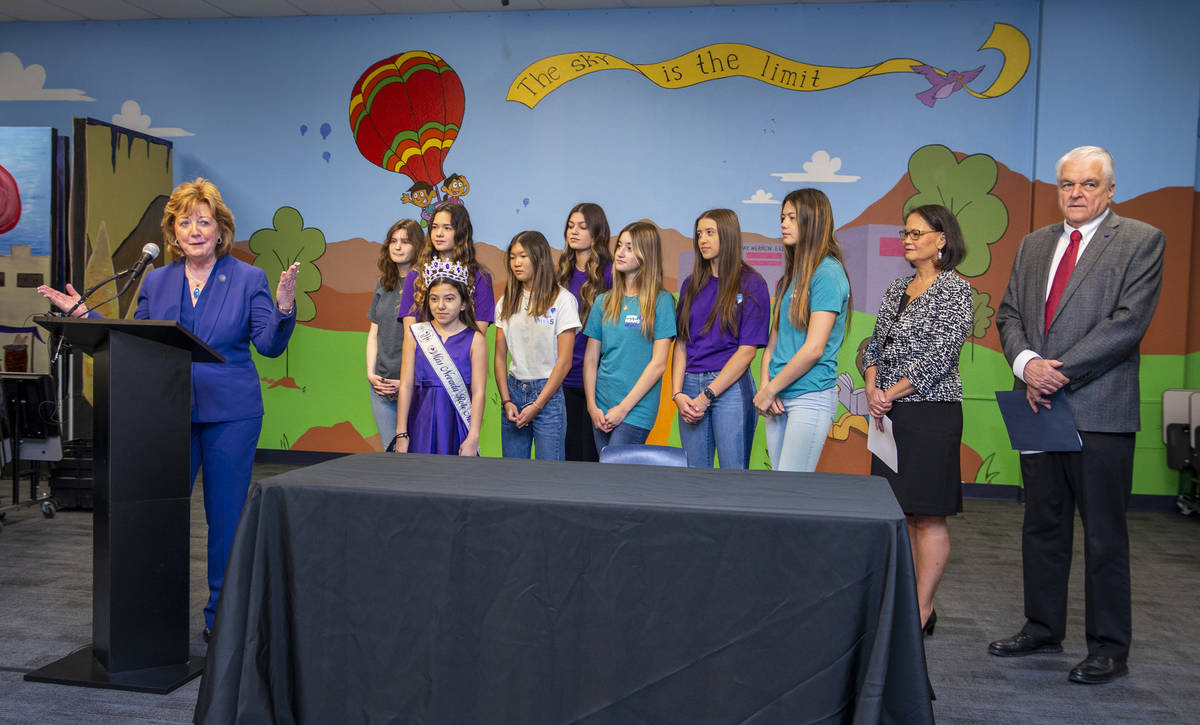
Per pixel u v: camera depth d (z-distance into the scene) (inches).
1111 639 108.9
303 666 70.3
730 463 128.6
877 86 225.5
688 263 234.5
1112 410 105.7
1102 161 106.0
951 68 222.5
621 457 103.2
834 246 119.0
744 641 63.7
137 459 100.5
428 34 240.8
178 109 249.9
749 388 130.6
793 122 228.8
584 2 229.6
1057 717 98.7
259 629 70.3
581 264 154.9
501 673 67.0
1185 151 209.8
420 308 132.7
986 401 225.3
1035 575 117.0
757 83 229.8
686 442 131.9
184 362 103.7
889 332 117.8
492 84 239.1
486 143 240.2
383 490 69.0
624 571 65.0
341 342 247.0
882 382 116.6
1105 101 212.7
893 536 62.1
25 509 196.4
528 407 136.7
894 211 226.2
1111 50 211.8
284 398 249.4
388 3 232.8
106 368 98.2
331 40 244.1
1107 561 108.0
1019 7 219.0
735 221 128.1
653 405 134.4
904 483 113.4
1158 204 211.5
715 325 128.4
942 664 114.3
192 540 168.4
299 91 245.8
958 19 221.5
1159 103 210.4
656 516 64.5
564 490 70.1
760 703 63.7
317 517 69.9
